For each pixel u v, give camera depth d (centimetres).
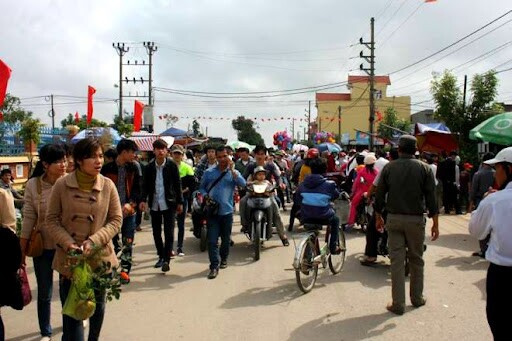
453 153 1460
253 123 8188
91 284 359
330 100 7594
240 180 751
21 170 1644
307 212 659
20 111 4556
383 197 577
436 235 573
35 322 538
